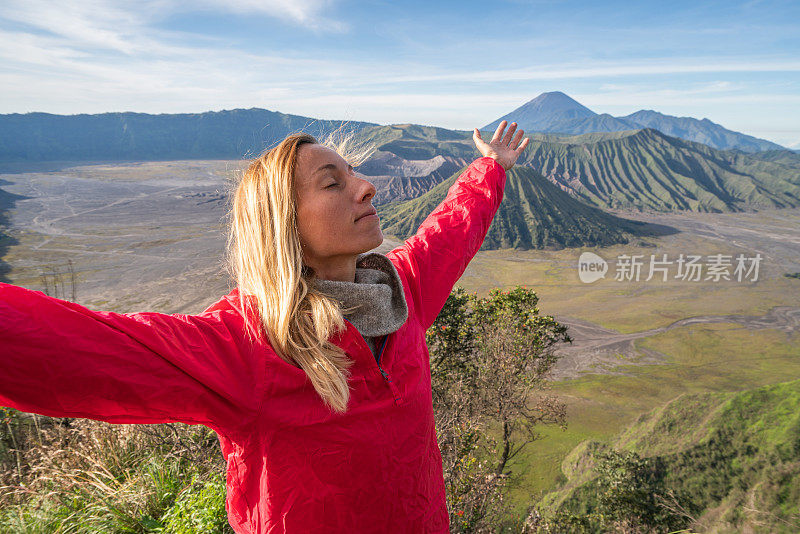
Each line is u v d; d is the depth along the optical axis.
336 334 0.80
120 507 2.82
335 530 0.78
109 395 0.59
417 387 0.95
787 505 16.69
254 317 0.76
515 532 10.73
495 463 11.22
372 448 0.82
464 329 15.26
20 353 0.53
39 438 3.28
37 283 99.81
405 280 1.15
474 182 1.51
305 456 0.76
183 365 0.66
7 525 2.58
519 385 15.74
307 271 0.83
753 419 25.52
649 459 24.27
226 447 0.82
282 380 0.75
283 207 0.75
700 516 19.67
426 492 0.94
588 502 21.38
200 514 2.58
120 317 0.66
